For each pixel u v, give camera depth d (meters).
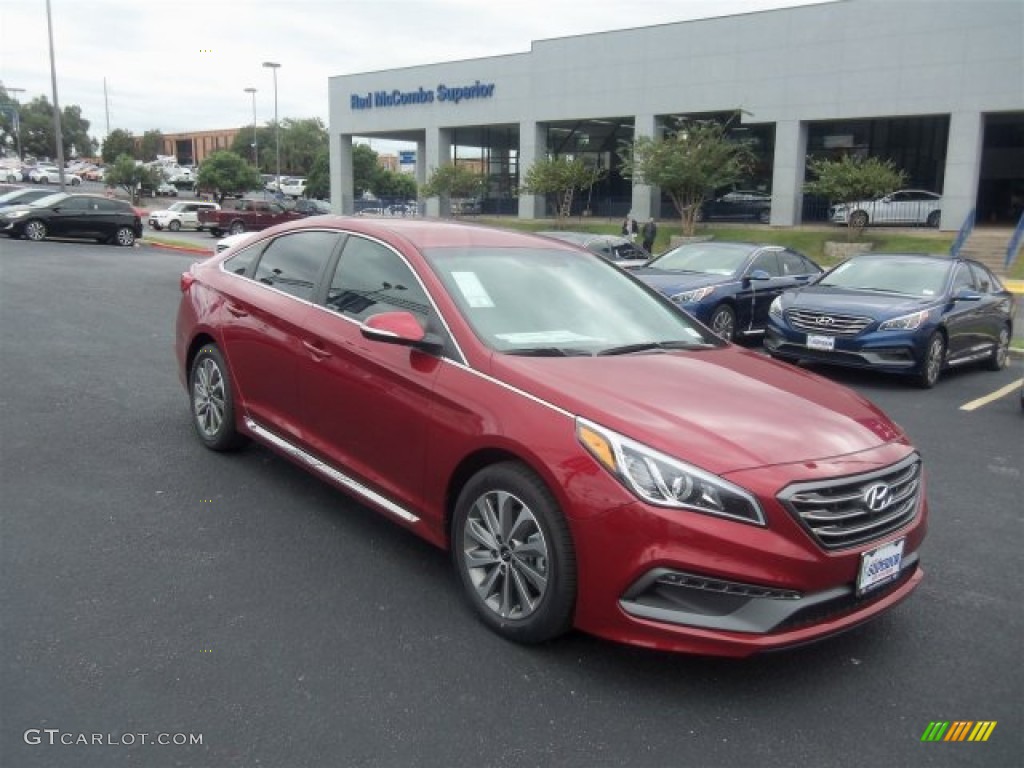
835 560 3.25
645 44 37.19
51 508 4.85
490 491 3.69
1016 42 29.34
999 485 6.23
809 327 10.17
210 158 59.28
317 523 4.80
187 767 2.80
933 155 34.25
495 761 2.90
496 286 4.43
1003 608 4.22
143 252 25.52
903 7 31.19
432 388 3.96
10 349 9.33
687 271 12.57
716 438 3.33
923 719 3.26
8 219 26.17
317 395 4.71
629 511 3.21
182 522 4.73
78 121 133.88
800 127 34.19
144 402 7.23
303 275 5.12
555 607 3.44
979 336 11.21
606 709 3.22
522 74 41.06
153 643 3.52
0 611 3.71
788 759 2.99
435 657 3.51
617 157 42.59
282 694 3.21
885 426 3.83
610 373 3.83
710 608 3.20
